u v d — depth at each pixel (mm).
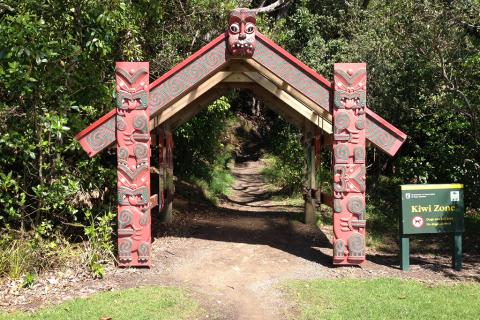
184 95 6910
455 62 9148
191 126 12812
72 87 7477
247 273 6484
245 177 18406
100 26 7094
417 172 10836
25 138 6562
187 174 13969
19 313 4945
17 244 6477
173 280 6133
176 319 4773
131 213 6566
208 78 6863
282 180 15008
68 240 7215
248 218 10641
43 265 6445
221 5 10203
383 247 8281
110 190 8219
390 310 4918
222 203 13117
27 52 6031
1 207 7211
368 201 11781
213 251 7543
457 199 6559
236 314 5039
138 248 6578
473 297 5336
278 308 5188
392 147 6594
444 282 5973
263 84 7738
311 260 7082
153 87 6559
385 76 10789
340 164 6555
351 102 6535
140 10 8906
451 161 10117
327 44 13945
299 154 13492
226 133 21688
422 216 6523
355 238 6602
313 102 6875
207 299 5461
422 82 10125
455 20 8711
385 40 10805
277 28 12656
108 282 6012
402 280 6012
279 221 10250
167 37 10312
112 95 7789
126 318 4727
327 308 5062
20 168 7355
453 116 9828
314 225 9805
